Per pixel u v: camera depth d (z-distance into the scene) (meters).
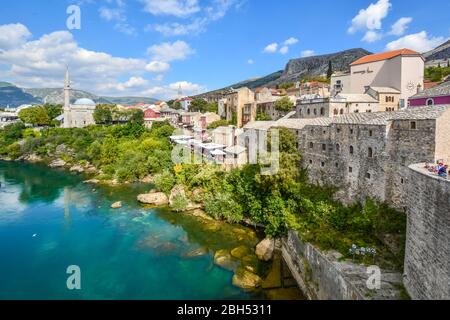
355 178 45.00
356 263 32.75
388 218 38.16
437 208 23.36
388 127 39.41
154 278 39.25
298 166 56.19
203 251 45.72
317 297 34.31
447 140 34.31
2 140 137.62
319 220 42.94
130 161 89.44
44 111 176.38
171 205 63.81
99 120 174.12
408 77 76.12
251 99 119.81
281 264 42.81
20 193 78.06
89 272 40.84
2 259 44.59
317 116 70.38
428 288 24.47
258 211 50.88
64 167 110.62
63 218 60.22
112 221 58.03
